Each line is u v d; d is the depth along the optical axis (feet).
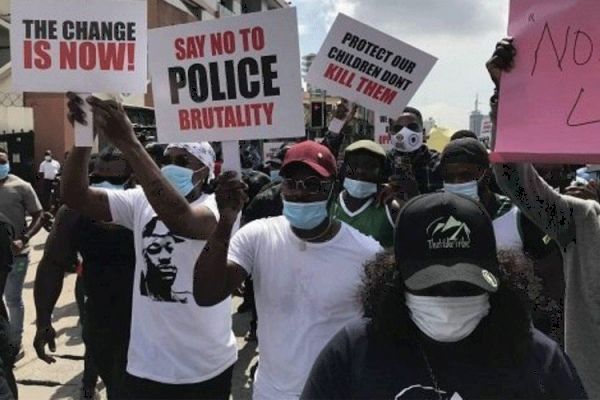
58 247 11.21
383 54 13.98
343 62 14.25
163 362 9.03
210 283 7.36
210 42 8.64
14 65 8.72
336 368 5.15
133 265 10.78
